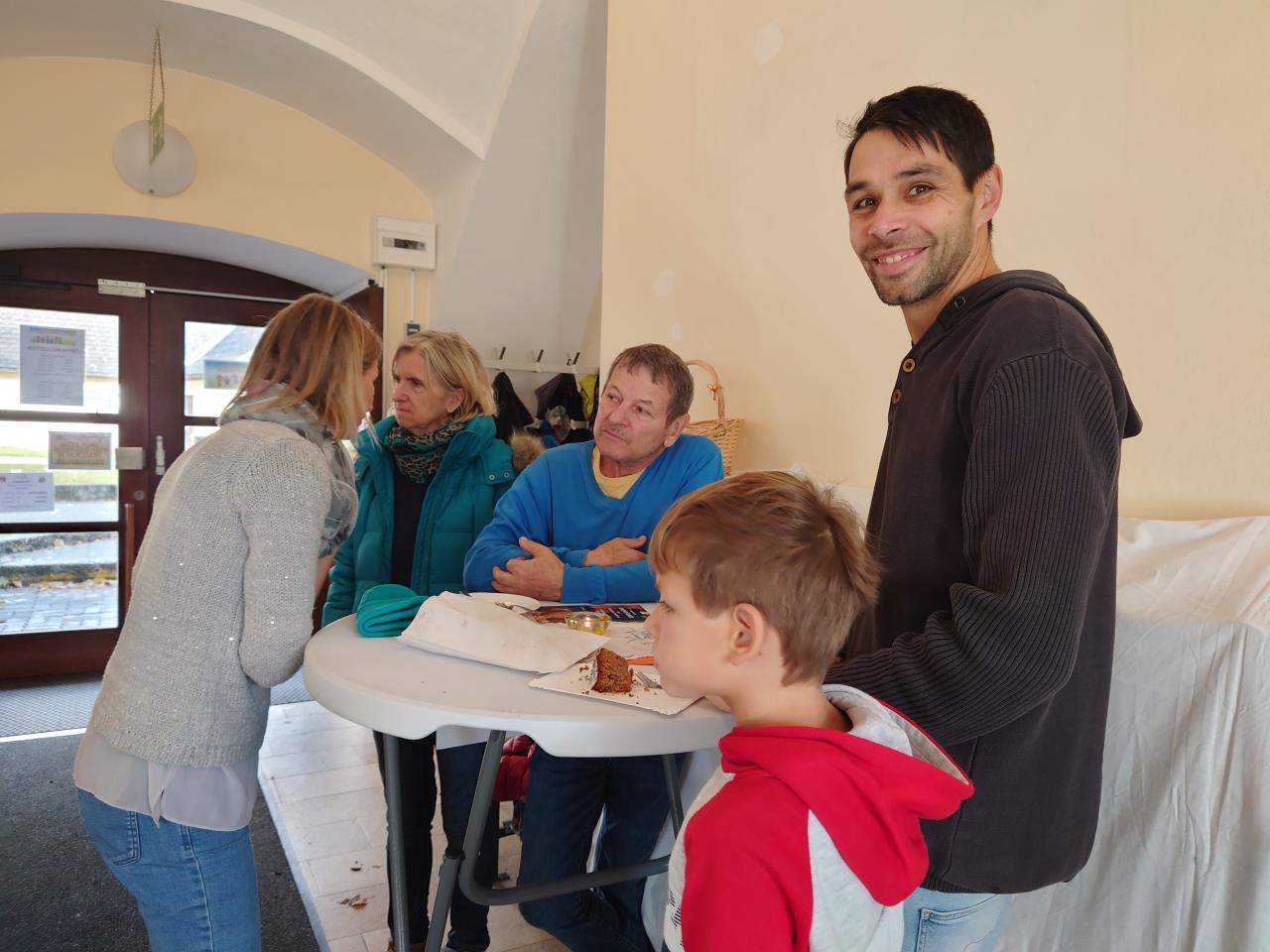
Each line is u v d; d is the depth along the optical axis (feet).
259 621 3.57
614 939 4.87
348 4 10.33
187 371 13.55
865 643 3.33
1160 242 4.33
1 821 7.95
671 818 5.06
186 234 12.46
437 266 13.58
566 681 3.34
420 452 6.26
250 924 3.84
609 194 9.18
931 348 3.15
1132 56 4.44
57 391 12.85
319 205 12.94
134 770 3.53
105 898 6.66
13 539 12.69
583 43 10.47
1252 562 3.47
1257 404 3.96
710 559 2.44
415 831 5.38
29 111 11.19
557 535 5.42
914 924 2.85
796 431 6.66
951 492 2.90
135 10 10.20
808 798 2.14
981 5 5.23
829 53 6.32
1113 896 3.40
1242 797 3.09
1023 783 2.75
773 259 6.88
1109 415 2.56
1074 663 2.48
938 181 3.08
